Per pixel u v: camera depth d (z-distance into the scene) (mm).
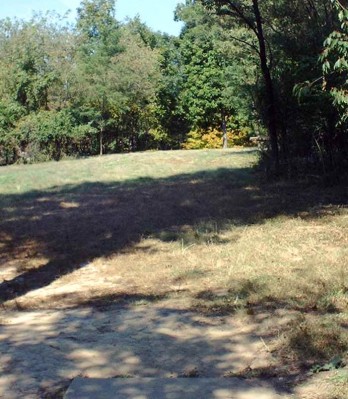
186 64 47344
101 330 5238
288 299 5891
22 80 34875
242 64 28375
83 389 3811
